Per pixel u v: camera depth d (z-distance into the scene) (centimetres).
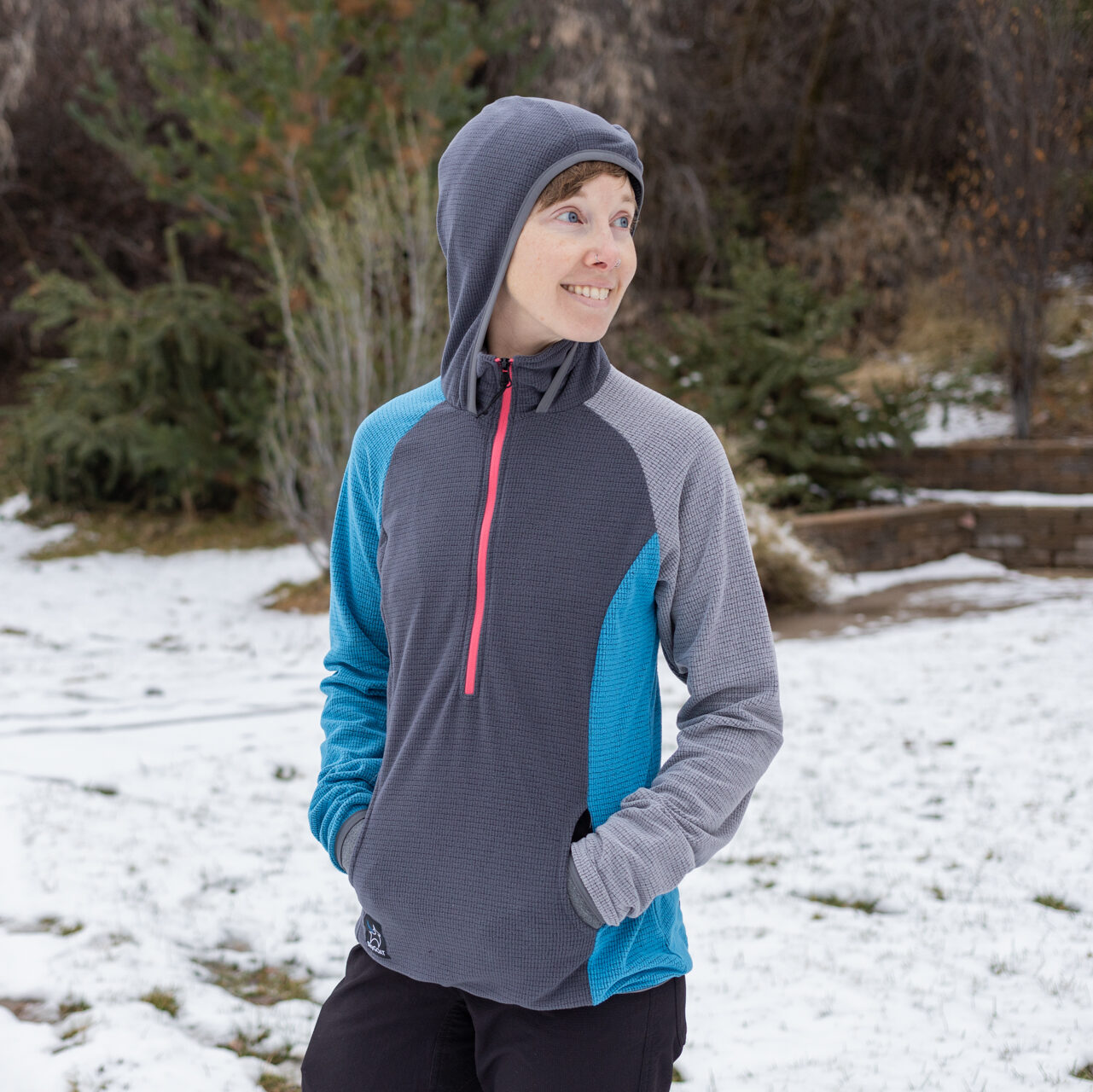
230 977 340
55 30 1514
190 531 1318
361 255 1014
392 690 134
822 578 1009
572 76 1461
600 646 124
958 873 416
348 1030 136
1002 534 1230
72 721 662
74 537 1309
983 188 1402
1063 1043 285
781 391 1273
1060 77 1291
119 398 1319
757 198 1888
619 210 128
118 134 1622
